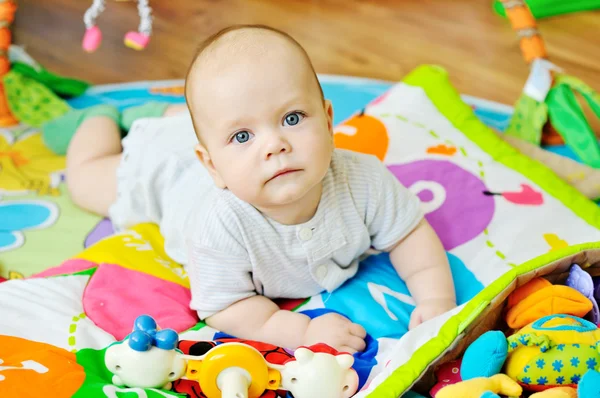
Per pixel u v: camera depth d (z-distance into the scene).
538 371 0.81
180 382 0.87
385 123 1.37
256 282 1.02
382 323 1.01
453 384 0.80
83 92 1.77
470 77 1.88
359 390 0.90
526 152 1.42
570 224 1.19
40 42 2.12
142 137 1.28
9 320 0.95
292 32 2.11
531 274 0.93
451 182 1.25
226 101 0.85
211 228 0.97
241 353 0.81
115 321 1.01
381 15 2.18
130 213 1.25
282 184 0.87
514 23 1.48
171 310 1.04
